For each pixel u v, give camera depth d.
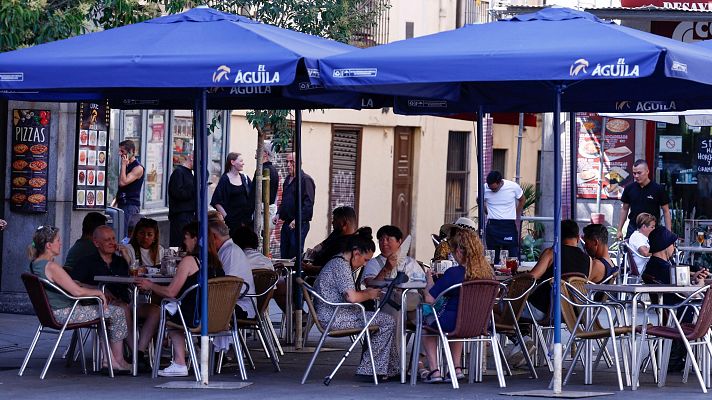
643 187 28.72
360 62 16.83
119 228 26.94
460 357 19.27
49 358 18.45
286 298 23.33
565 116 32.97
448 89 20.39
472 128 50.69
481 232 22.59
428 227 47.69
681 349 20.52
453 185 49.84
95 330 19.28
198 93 19.73
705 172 32.88
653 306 18.33
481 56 16.44
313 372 19.95
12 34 20.20
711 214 32.91
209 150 34.62
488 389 18.06
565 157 32.91
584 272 20.17
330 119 41.44
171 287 18.38
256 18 27.27
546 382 19.09
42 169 25.97
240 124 36.69
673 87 20.67
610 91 21.03
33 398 16.55
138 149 30.89
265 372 19.83
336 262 18.72
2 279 26.41
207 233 17.84
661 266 19.81
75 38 18.16
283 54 16.73
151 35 17.91
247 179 29.88
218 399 16.67
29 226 26.16
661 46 16.11
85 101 21.36
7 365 20.03
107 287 19.91
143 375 18.95
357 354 22.48
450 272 18.12
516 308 19.48
